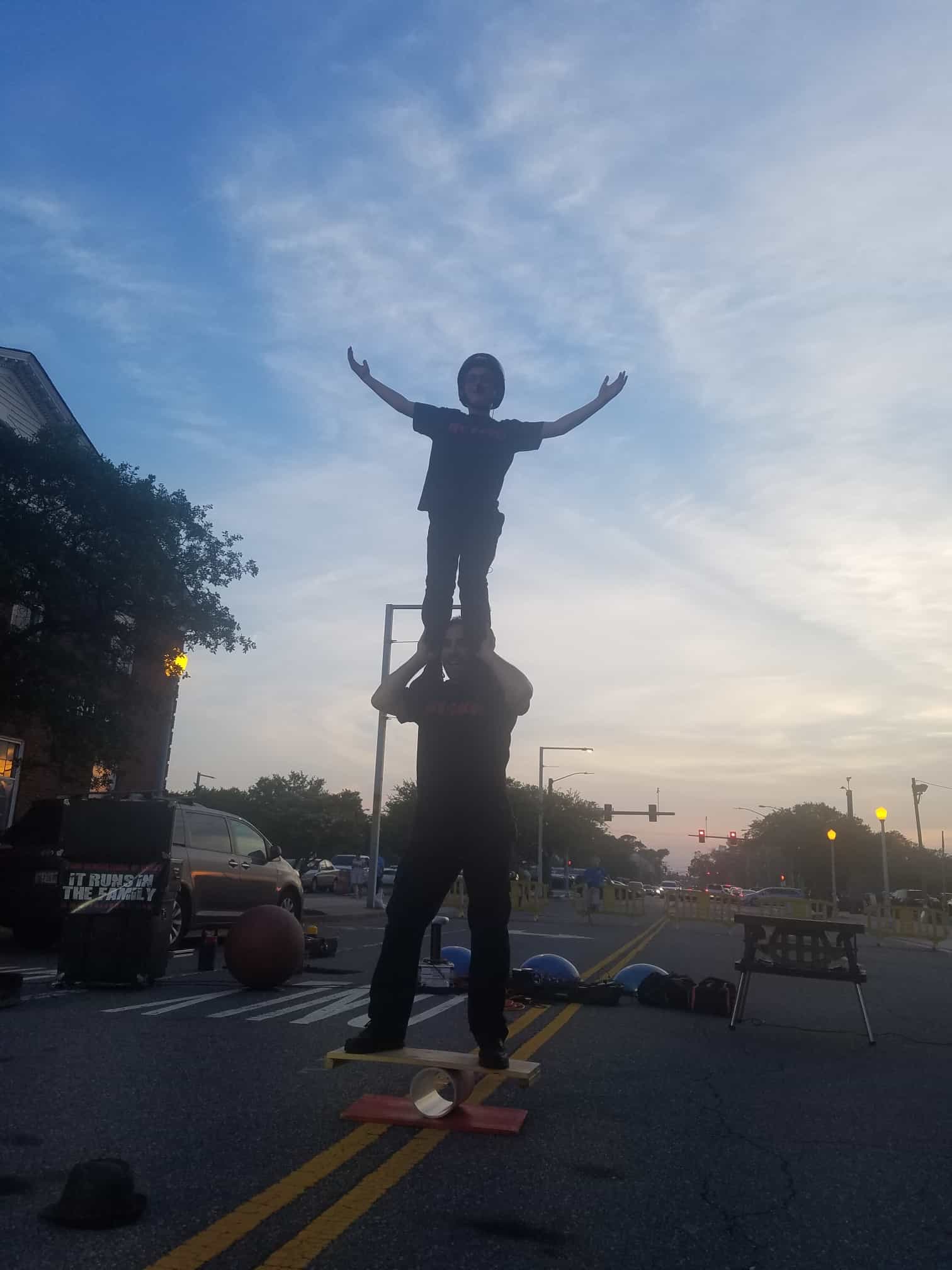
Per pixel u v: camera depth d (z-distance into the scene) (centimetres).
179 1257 324
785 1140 500
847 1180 441
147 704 1830
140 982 948
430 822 500
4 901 1318
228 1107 511
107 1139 447
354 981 1067
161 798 1162
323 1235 347
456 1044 707
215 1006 858
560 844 8631
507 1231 361
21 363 2384
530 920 2891
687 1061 696
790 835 9212
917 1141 509
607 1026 838
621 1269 334
